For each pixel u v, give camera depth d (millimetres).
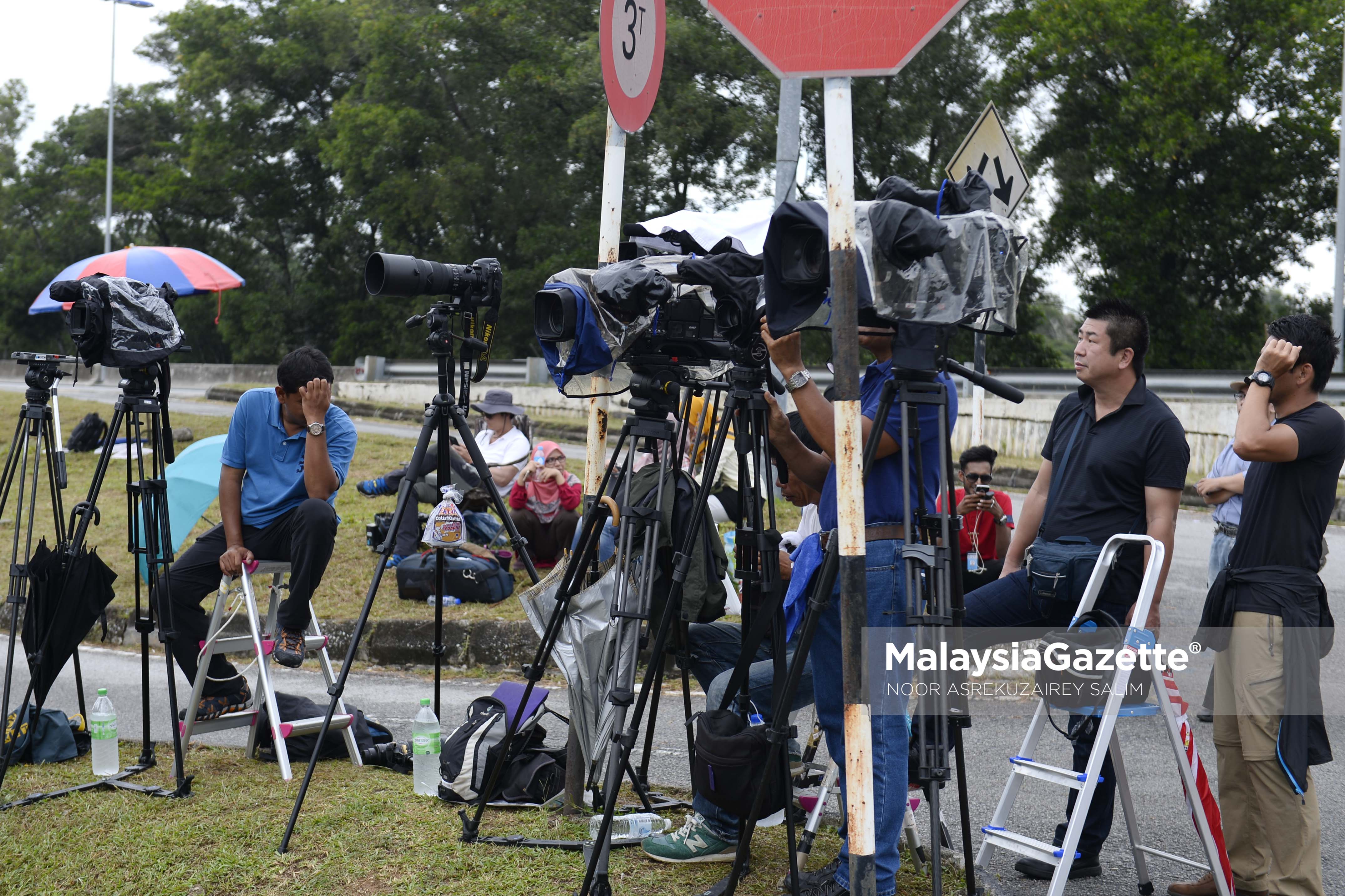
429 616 7371
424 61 28484
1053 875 3857
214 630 4801
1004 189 6230
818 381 16547
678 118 23844
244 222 39250
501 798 4254
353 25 32656
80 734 5117
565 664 3982
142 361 4336
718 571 3945
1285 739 3449
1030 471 13742
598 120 24031
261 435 4941
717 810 3686
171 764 4746
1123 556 3785
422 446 4176
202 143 36094
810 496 4258
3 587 8672
